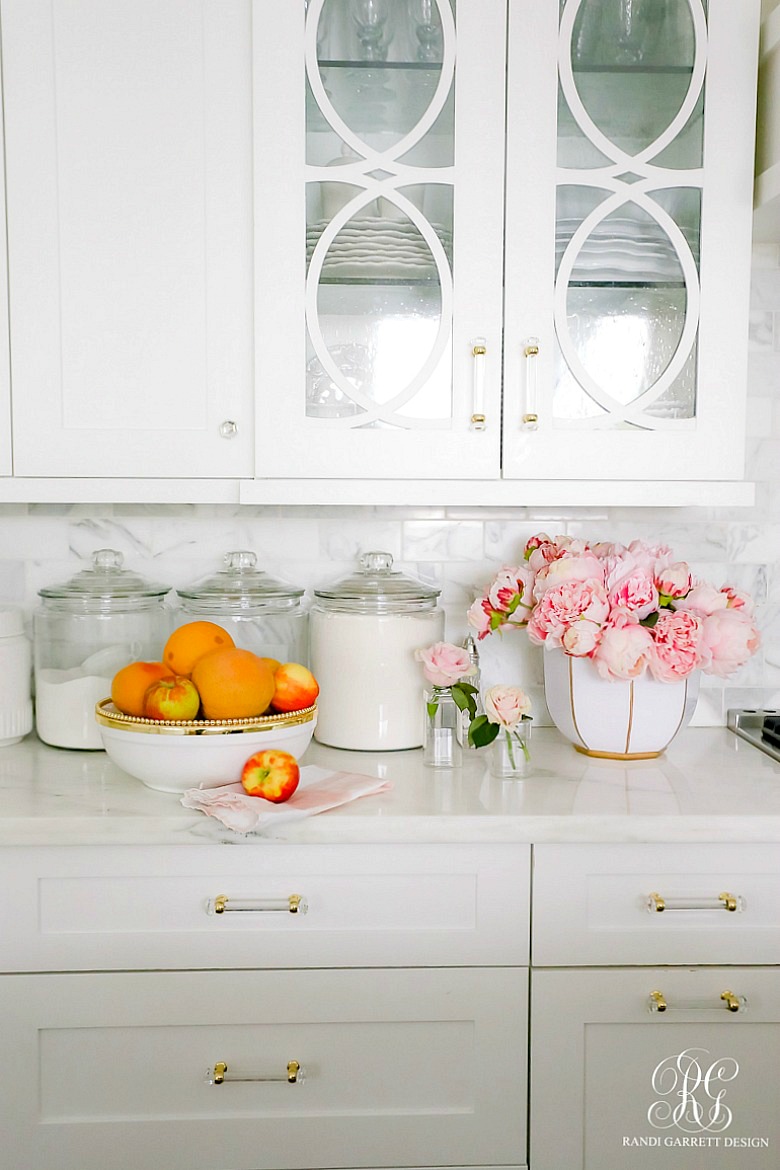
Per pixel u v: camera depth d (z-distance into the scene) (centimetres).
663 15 138
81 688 148
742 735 164
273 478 138
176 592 158
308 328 136
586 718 144
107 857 119
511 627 168
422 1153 123
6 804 123
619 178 138
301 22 133
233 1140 122
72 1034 121
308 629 160
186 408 138
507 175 136
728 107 138
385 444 138
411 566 170
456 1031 123
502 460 139
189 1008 121
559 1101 124
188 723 123
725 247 139
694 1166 125
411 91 135
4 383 136
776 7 138
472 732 142
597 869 122
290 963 121
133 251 136
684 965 124
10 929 120
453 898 122
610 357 140
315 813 118
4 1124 121
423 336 138
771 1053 125
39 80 133
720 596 142
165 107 134
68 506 166
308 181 135
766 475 171
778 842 122
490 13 134
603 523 171
